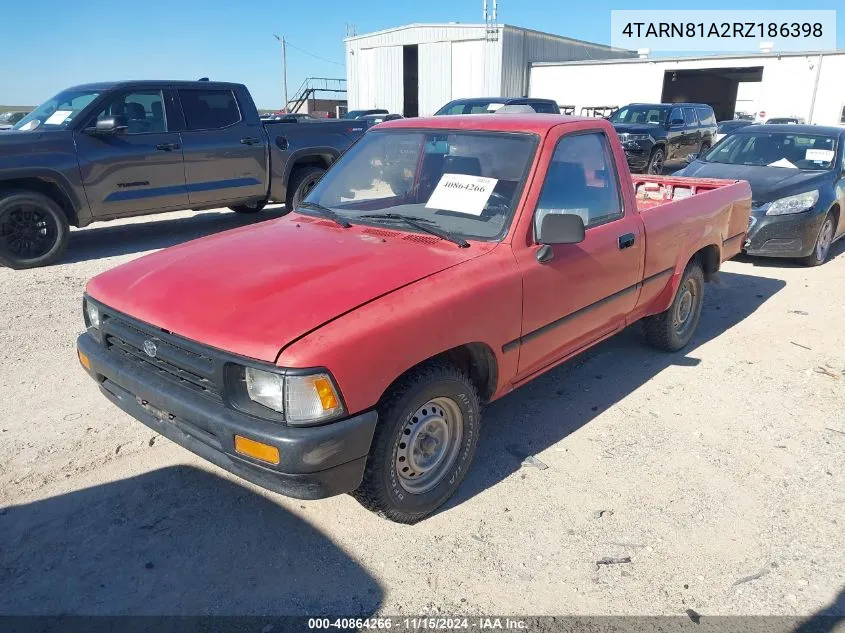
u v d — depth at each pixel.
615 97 34.50
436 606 2.67
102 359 3.19
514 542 3.04
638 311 4.56
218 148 8.76
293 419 2.49
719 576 2.85
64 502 3.27
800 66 30.53
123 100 8.07
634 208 4.29
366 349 2.60
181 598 2.70
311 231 3.64
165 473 3.53
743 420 4.20
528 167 3.50
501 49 32.16
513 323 3.31
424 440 3.06
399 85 35.38
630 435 3.99
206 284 2.97
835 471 3.62
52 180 7.49
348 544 3.02
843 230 8.55
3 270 7.56
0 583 2.75
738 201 5.58
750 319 6.16
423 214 3.70
